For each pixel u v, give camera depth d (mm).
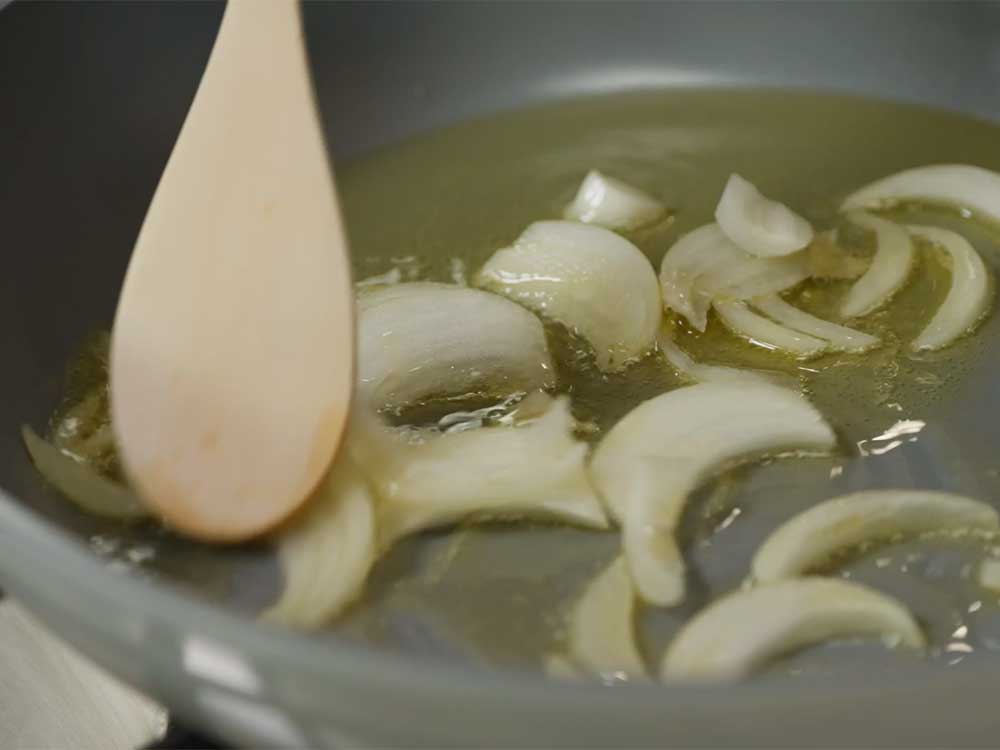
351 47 659
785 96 675
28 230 565
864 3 661
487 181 631
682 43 685
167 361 471
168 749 432
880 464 498
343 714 378
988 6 639
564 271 561
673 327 551
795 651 447
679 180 625
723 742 372
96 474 496
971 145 638
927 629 451
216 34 626
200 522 462
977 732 384
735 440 498
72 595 395
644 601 458
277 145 488
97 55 600
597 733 370
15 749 464
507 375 527
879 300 556
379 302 536
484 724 372
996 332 542
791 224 573
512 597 460
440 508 479
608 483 487
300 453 463
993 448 501
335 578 459
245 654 378
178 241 481
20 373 530
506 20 675
